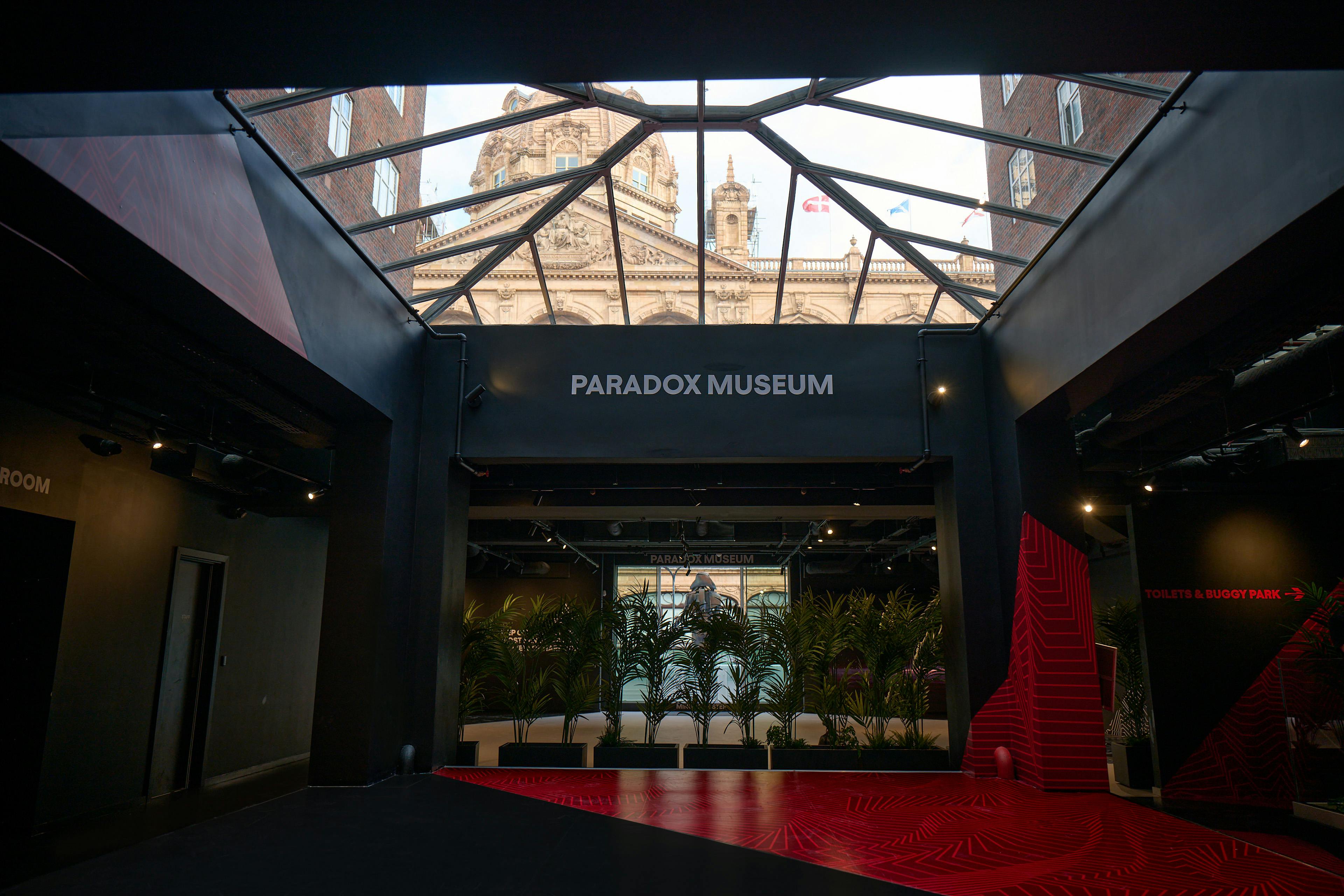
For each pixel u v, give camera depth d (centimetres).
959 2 299
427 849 537
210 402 725
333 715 754
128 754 774
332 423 801
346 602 773
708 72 344
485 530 1306
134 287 493
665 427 874
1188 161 510
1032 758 758
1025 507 782
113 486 757
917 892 450
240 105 544
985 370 873
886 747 870
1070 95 657
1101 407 839
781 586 1867
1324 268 469
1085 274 649
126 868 496
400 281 859
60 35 309
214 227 511
